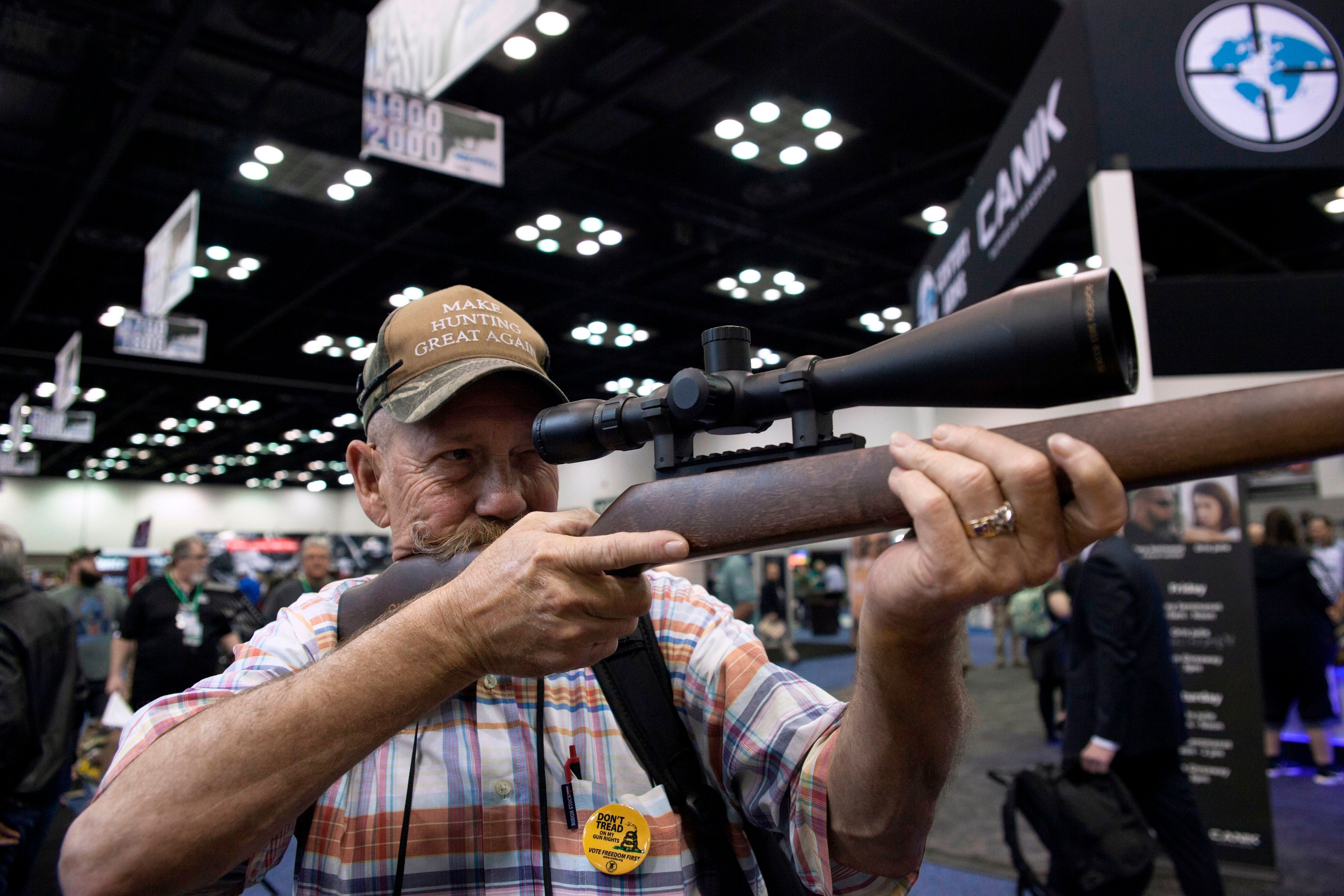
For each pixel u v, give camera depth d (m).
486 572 0.65
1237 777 3.38
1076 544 0.50
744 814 0.88
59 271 8.71
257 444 19.86
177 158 6.74
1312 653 4.90
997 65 5.43
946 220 7.64
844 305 10.28
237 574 11.89
